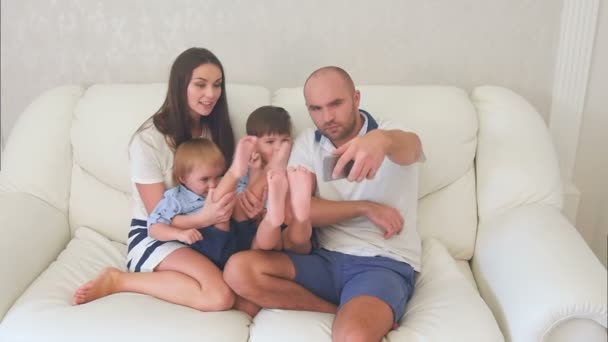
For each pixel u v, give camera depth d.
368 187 1.51
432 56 1.97
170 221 1.53
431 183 1.70
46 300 1.42
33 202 1.71
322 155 1.54
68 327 1.32
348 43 1.96
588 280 1.24
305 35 1.96
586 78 1.91
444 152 1.70
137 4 1.95
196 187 1.55
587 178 2.03
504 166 1.67
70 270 1.57
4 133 2.14
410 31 1.94
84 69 2.04
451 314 1.34
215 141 1.66
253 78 2.02
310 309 1.45
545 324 1.23
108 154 1.74
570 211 1.96
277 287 1.42
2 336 1.33
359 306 1.32
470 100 1.81
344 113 1.47
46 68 2.04
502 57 1.95
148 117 1.74
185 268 1.47
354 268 1.48
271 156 1.58
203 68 1.57
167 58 2.01
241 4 1.93
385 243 1.50
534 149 1.67
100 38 1.99
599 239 2.07
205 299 1.41
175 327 1.32
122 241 1.77
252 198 1.55
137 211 1.63
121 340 1.29
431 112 1.71
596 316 1.21
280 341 1.30
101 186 1.79
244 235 1.57
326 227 1.57
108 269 1.48
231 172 1.44
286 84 2.02
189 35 1.98
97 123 1.75
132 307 1.38
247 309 1.46
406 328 1.33
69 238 1.78
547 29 1.91
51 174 1.76
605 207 2.04
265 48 1.98
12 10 1.98
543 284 1.28
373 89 1.78
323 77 1.46
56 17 1.98
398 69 1.99
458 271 1.53
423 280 1.54
